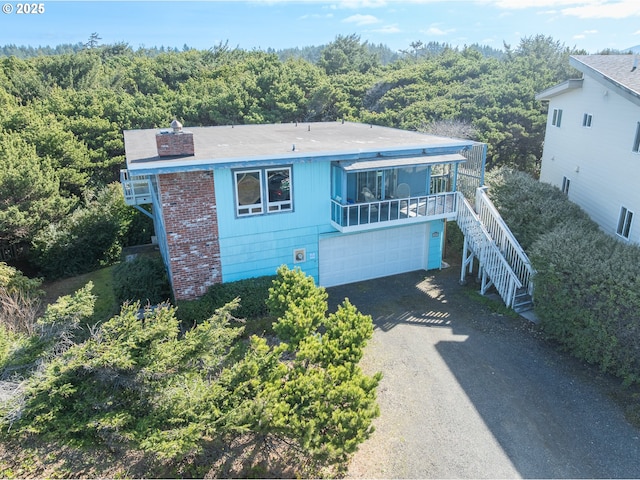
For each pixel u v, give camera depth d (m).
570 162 21.48
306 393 8.34
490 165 33.25
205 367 9.18
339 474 8.75
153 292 15.16
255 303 14.41
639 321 10.55
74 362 7.84
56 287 19.16
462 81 47.22
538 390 11.10
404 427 9.95
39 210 20.39
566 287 12.23
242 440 9.37
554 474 8.69
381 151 15.62
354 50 78.00
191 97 42.09
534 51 61.00
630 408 10.39
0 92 35.12
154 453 7.67
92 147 32.91
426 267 18.86
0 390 7.99
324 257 16.78
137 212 23.66
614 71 17.89
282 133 21.58
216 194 14.22
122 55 71.00
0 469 7.88
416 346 13.11
